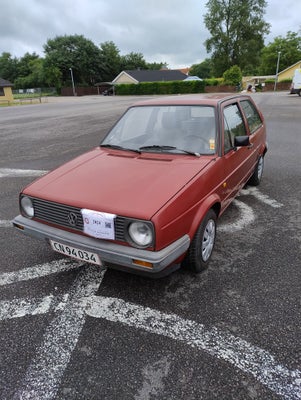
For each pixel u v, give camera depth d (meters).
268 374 1.99
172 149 3.20
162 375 2.00
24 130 13.16
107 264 2.45
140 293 2.75
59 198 2.57
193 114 3.44
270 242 3.56
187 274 3.00
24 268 3.18
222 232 3.80
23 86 79.31
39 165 7.29
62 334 2.34
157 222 2.18
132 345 2.23
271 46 67.38
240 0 55.75
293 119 13.65
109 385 1.95
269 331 2.31
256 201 4.75
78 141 10.13
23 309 2.61
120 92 55.41
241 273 3.00
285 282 2.85
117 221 2.30
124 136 3.63
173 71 70.50
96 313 2.54
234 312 2.50
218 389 1.90
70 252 2.59
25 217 2.90
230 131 3.52
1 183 6.03
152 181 2.61
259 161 5.21
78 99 45.44
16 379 2.00
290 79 51.75
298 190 5.18
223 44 56.91
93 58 71.38
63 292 2.80
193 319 2.44
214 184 2.93
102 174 2.84
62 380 1.99
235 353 2.14
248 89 48.22
